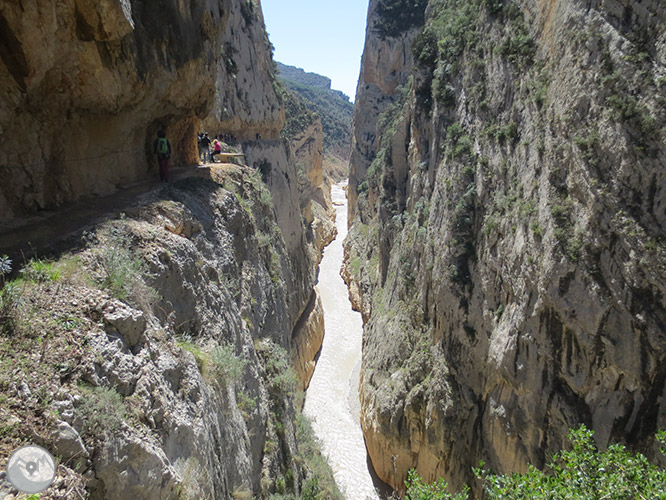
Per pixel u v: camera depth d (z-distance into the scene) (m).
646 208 12.04
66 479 4.60
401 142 36.34
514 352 15.59
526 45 16.58
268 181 34.91
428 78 27.97
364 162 61.91
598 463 8.00
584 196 13.17
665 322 11.91
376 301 34.50
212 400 8.73
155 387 6.62
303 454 16.72
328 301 43.53
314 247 54.16
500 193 17.19
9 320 5.82
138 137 13.84
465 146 20.00
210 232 13.55
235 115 33.38
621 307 12.58
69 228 9.12
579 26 13.55
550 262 13.91
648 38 11.86
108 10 9.10
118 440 5.37
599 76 12.71
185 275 10.12
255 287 16.36
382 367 25.33
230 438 9.37
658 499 6.83
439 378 19.83
